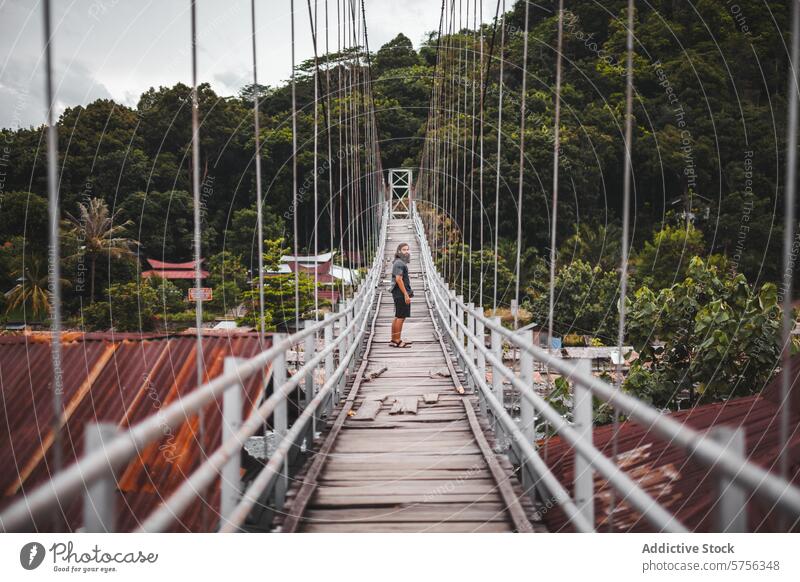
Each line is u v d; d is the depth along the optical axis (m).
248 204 38.94
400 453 4.79
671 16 25.12
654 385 6.28
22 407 4.63
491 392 5.21
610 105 28.70
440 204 33.66
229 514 2.66
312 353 5.30
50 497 1.21
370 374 8.14
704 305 6.59
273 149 39.75
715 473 1.67
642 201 27.81
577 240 25.48
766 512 2.32
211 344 5.28
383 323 13.61
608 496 3.20
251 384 4.58
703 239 20.00
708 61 20.11
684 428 1.64
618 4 30.00
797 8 1.97
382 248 23.66
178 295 29.64
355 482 4.11
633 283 19.19
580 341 19.97
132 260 26.31
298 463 4.36
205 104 39.47
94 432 1.54
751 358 5.75
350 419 5.95
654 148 26.38
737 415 3.62
